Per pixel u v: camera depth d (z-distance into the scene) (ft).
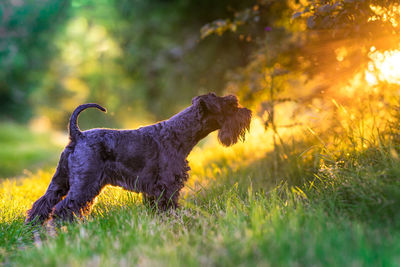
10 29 89.71
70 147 14.08
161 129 15.07
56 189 14.37
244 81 23.31
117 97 80.02
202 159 28.19
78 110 14.26
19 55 91.56
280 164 18.78
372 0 15.02
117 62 79.05
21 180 25.26
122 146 14.35
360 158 13.74
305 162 17.70
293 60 20.18
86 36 96.48
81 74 95.81
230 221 11.80
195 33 52.49
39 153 53.47
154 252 9.78
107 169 14.23
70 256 9.82
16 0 90.53
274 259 8.87
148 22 61.31
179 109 60.54
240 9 38.45
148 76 64.13
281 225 10.66
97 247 10.56
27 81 97.96
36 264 9.60
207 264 9.06
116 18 77.92
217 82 49.21
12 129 73.46
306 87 20.93
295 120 20.75
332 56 18.35
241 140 16.43
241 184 18.54
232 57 45.98
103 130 14.51
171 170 14.76
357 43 16.70
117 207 14.20
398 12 15.51
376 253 8.77
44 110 101.76
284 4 22.30
